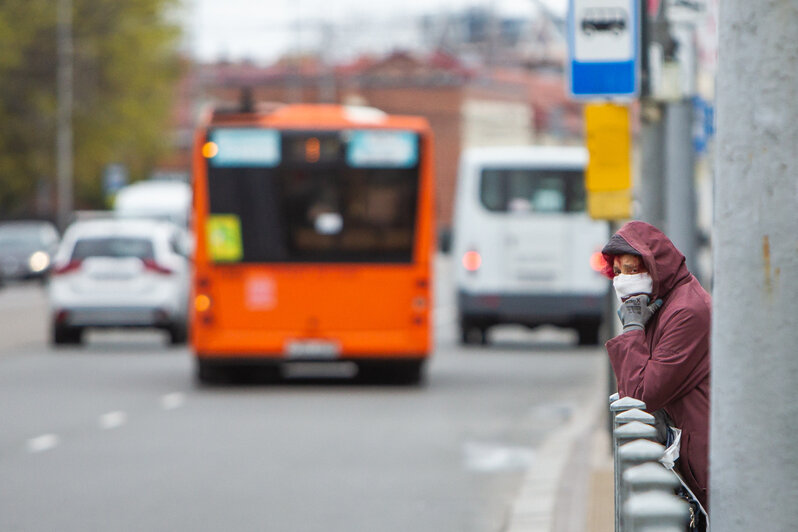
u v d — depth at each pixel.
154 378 43.69
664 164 25.44
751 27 8.52
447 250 53.34
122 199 106.94
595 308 56.31
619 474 10.33
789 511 8.52
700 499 11.79
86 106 137.50
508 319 56.62
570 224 56.44
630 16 24.44
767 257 8.49
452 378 44.34
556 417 34.12
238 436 30.61
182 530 20.28
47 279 110.62
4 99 134.50
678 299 11.84
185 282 55.84
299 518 21.28
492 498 23.02
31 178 136.75
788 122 8.47
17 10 133.25
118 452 28.19
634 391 11.77
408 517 21.38
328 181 40.78
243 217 40.78
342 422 33.12
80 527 20.47
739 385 8.59
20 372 45.25
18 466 26.36
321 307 40.59
